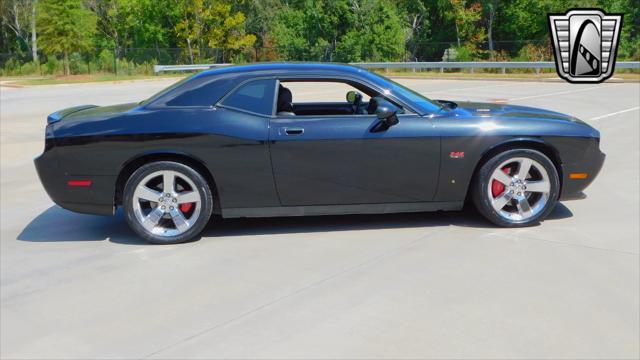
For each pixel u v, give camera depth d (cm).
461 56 3969
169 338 335
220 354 314
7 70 5031
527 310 353
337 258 453
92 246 509
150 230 500
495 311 352
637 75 2683
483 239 486
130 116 495
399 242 486
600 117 1221
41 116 1550
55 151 493
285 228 537
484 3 5106
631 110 1327
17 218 607
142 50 4709
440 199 514
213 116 492
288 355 310
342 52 5128
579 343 312
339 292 388
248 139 488
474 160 503
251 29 6016
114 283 419
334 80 510
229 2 5619
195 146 488
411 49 5419
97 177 494
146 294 397
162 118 492
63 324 357
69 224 582
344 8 5175
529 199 527
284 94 510
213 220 571
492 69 3409
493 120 507
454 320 342
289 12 5553
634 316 341
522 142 507
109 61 4406
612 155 836
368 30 5072
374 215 568
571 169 517
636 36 4466
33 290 412
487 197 509
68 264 464
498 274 409
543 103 1520
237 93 500
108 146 489
